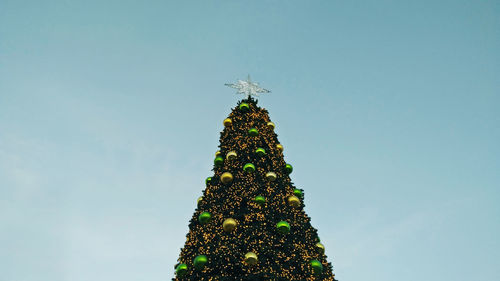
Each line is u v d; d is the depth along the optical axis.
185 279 21.39
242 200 23.58
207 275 20.67
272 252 20.89
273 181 25.09
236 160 25.98
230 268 20.42
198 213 24.95
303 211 25.41
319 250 23.27
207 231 22.66
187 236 24.30
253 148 26.77
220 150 28.30
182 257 23.00
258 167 25.58
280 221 22.03
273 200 23.81
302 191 27.08
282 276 20.27
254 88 31.92
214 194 25.03
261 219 22.28
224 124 29.14
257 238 21.38
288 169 27.47
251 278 19.72
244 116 29.52
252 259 19.58
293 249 21.89
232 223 21.19
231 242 21.31
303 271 21.27
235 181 24.84
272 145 27.92
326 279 22.34
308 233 23.86
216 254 20.88
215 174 26.83
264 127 28.81
